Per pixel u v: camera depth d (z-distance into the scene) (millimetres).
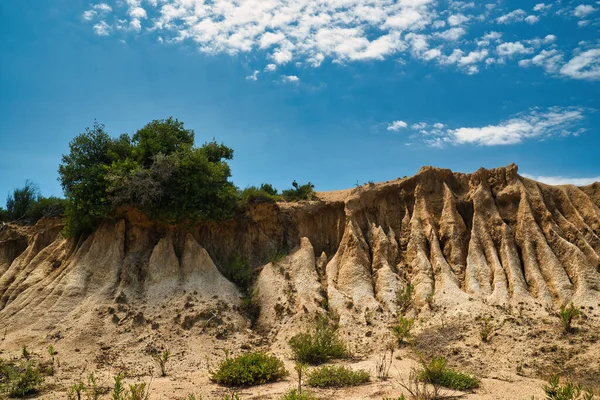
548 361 17547
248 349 21312
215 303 23781
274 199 29609
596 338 18453
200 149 28250
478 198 26719
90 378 16688
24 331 22156
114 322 22281
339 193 31141
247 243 28156
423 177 28250
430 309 22594
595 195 27828
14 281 27438
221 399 15117
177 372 18828
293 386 16359
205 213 26562
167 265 25297
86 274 24859
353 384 16312
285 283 25203
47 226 30812
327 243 28656
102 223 26750
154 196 25844
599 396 14711
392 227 27828
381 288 24297
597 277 22594
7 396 15969
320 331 20312
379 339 21109
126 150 28562
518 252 24938
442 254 25641
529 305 21750
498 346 18891
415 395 14766
